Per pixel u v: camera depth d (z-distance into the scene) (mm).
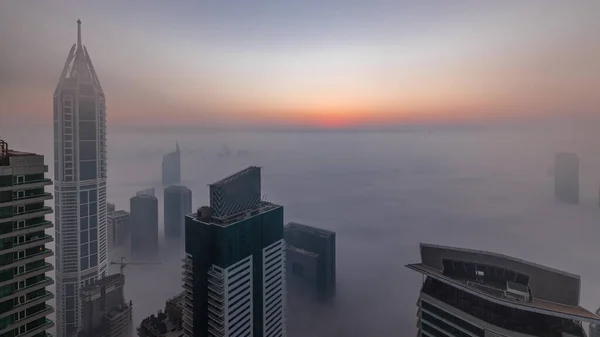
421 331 56562
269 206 74125
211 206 63844
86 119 130250
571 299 48688
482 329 47531
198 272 63094
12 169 41000
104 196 137500
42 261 43969
